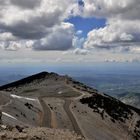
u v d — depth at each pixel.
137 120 181.75
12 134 28.08
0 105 88.25
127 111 192.50
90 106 164.62
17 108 94.12
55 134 31.33
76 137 31.39
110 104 185.88
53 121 100.56
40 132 31.12
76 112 134.38
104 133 114.88
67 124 104.06
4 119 57.06
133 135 146.75
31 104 120.75
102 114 152.88
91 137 94.12
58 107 140.12
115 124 147.38
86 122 118.25
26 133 29.61
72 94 199.25
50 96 189.50
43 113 114.56
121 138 125.94
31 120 91.50
